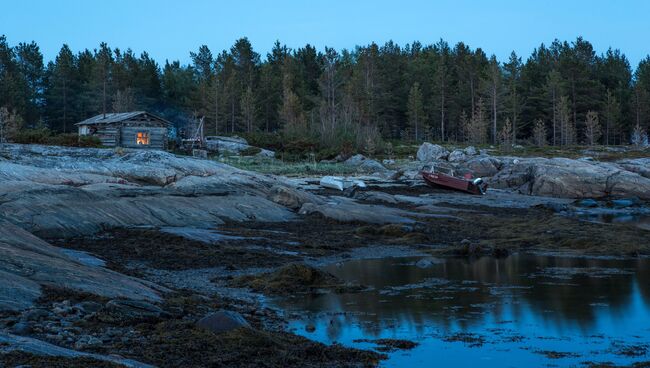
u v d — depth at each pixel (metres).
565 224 30.47
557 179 49.81
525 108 115.06
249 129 103.12
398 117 122.19
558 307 13.43
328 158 73.69
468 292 15.22
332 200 36.94
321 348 9.91
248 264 19.11
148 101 118.50
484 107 110.06
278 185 35.72
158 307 11.15
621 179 49.16
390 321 12.24
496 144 102.56
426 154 76.62
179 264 18.55
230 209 28.98
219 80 118.56
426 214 33.81
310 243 23.64
